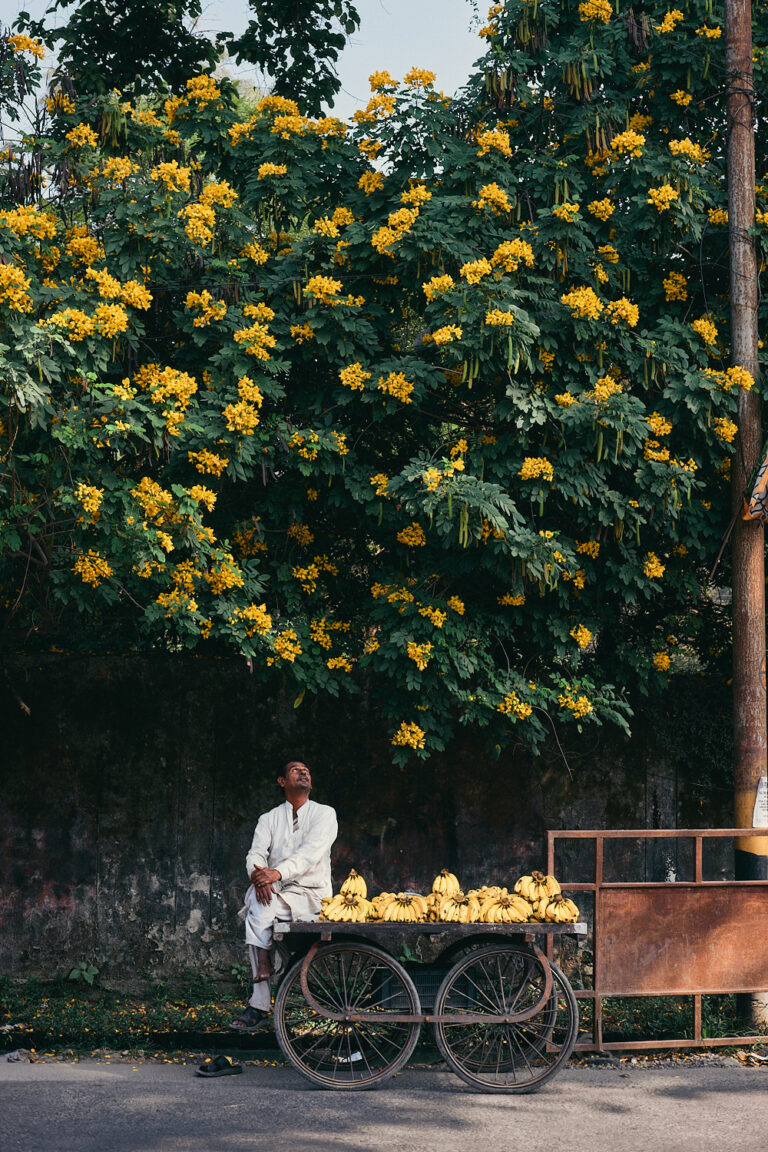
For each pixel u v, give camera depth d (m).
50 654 8.59
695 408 7.62
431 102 8.00
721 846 9.02
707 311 8.21
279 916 6.37
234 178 8.26
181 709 8.64
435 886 6.35
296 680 7.88
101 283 6.93
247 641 7.44
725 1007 7.57
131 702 8.61
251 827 8.62
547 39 8.59
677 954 6.68
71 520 6.79
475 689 8.07
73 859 8.44
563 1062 5.99
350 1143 4.90
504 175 7.79
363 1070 6.20
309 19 10.01
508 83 8.22
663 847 8.91
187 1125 5.14
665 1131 5.16
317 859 6.46
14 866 8.37
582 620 8.15
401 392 7.39
